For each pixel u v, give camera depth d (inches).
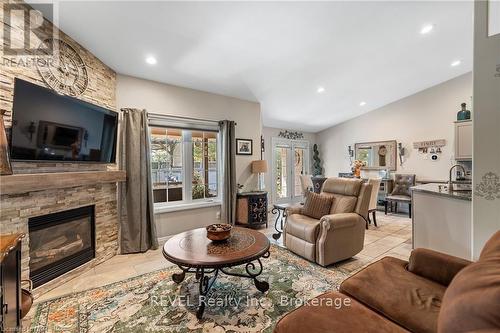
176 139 156.0
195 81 147.5
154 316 72.9
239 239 88.5
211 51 118.2
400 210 229.6
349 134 276.1
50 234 95.9
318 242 107.7
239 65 134.1
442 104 206.8
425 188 110.9
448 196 94.8
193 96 158.1
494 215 72.9
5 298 52.4
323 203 126.3
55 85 93.7
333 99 211.0
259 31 106.0
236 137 179.6
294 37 114.0
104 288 90.2
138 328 67.6
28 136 78.9
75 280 97.4
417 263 61.4
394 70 171.9
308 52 130.0
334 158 293.3
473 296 32.9
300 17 100.4
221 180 169.8
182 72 135.4
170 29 99.3
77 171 105.3
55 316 73.4
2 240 55.8
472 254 77.8
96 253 113.8
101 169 118.3
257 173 183.2
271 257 118.1
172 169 154.6
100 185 117.4
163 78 140.6
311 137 311.1
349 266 107.8
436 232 101.0
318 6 95.7
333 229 105.6
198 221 160.2
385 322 43.8
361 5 99.9
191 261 69.6
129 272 104.5
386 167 242.8
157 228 143.2
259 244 83.0
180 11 89.3
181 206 151.7
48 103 85.6
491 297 30.1
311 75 158.9
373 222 184.1
